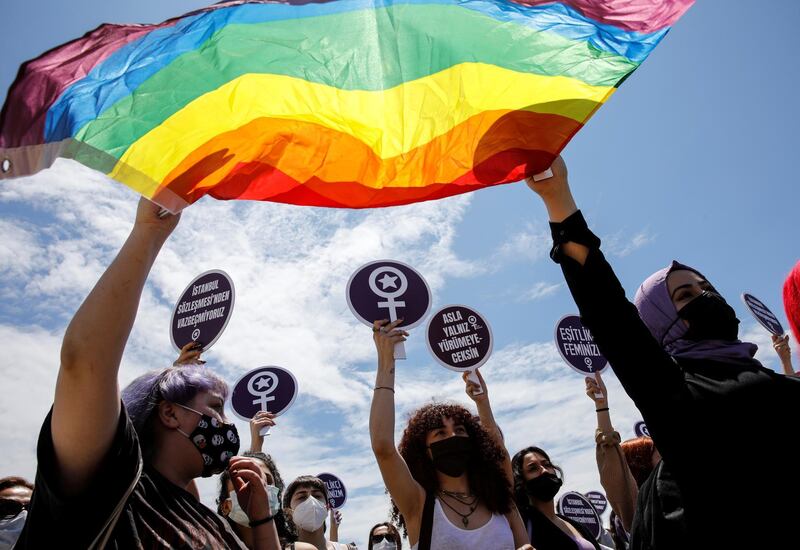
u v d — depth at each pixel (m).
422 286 5.89
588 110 2.57
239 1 2.47
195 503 2.27
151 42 2.35
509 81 2.68
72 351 1.79
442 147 2.66
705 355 2.29
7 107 2.01
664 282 2.58
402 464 3.70
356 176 2.64
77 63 2.18
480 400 5.65
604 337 2.16
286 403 7.30
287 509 5.30
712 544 1.98
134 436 1.98
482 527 3.57
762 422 2.05
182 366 2.53
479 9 2.76
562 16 2.75
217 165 2.36
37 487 1.85
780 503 1.95
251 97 2.50
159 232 2.07
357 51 2.67
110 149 2.14
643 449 5.36
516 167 2.54
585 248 2.27
